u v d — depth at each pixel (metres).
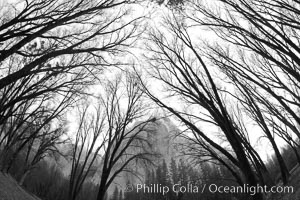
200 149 10.81
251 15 6.26
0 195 11.14
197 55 9.67
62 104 14.71
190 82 9.43
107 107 16.47
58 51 6.09
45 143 18.69
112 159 15.07
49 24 5.96
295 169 14.04
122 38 7.02
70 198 17.86
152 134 14.42
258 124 14.35
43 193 33.00
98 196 13.90
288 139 14.52
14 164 23.09
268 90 8.09
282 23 5.68
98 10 6.79
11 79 5.49
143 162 14.94
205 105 9.05
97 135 19.42
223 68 10.05
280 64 6.34
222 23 7.52
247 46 7.12
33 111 14.60
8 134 16.41
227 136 8.47
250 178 7.85
